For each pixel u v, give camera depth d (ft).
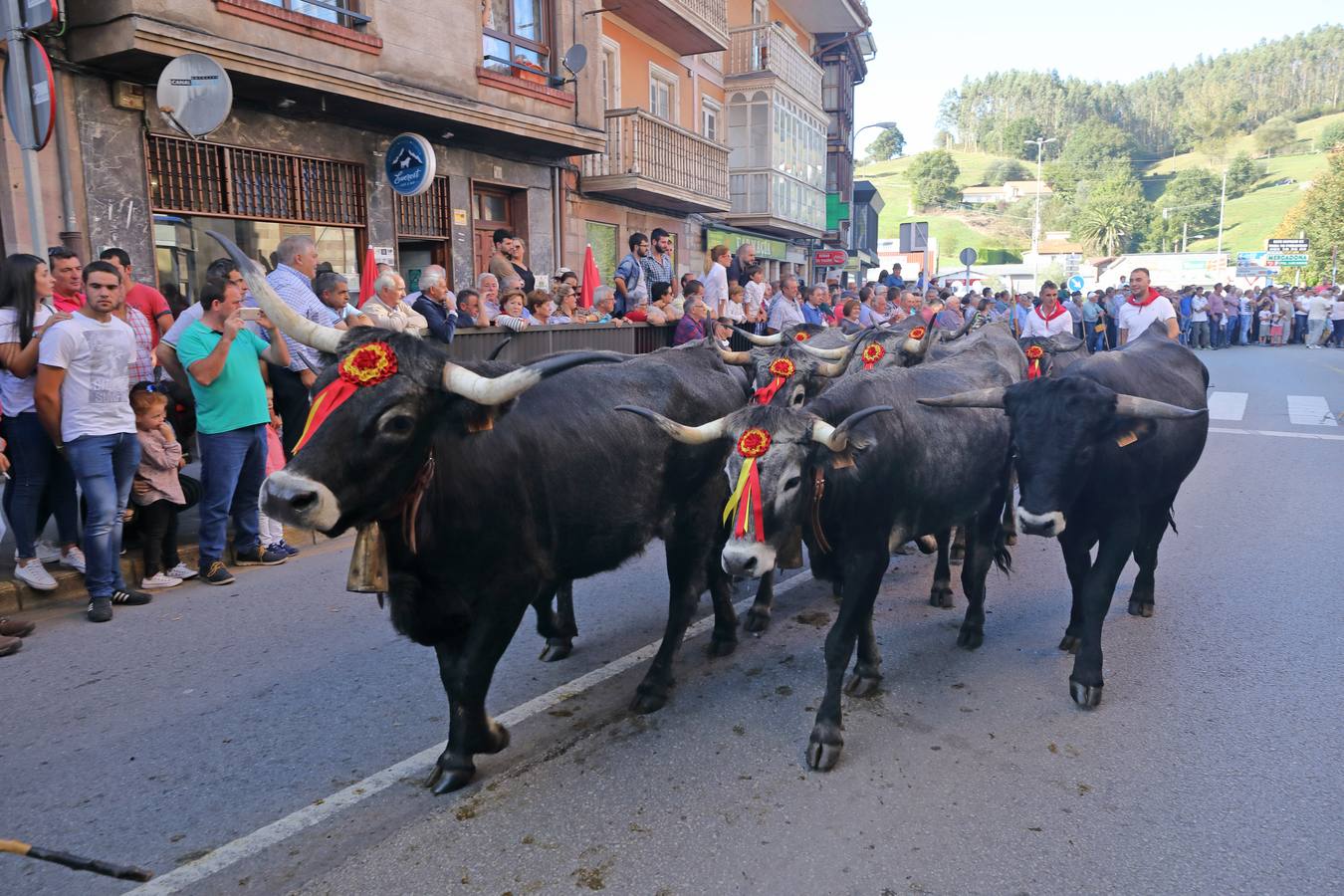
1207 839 10.57
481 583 11.44
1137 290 27.22
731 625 16.42
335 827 11.09
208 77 24.77
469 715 11.75
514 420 11.89
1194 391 17.94
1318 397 51.52
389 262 38.17
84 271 19.56
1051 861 10.18
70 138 27.61
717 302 38.01
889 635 17.31
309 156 34.65
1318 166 501.56
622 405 13.19
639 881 9.91
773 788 11.80
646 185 52.19
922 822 10.97
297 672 15.71
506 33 42.34
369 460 9.48
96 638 17.25
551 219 48.16
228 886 9.98
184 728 13.69
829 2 93.40
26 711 14.25
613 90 56.08
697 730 13.51
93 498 17.70
